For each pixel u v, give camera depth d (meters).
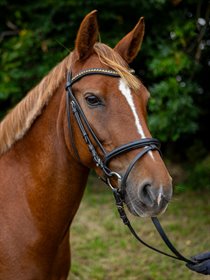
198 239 4.04
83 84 1.91
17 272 2.00
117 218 4.46
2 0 5.09
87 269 3.66
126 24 5.25
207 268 2.09
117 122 1.82
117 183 1.87
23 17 5.39
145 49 5.01
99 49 1.97
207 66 5.45
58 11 5.11
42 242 2.03
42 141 2.06
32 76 5.18
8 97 5.40
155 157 1.79
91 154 1.92
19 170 2.09
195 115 4.63
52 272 2.10
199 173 5.41
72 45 5.17
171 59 4.50
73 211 2.10
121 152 1.80
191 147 6.05
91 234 4.18
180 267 3.65
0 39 5.39
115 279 3.55
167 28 4.91
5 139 2.12
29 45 4.99
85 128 1.91
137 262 3.76
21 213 2.03
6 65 5.02
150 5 5.03
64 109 2.00
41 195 2.03
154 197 1.71
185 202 4.82
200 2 4.85
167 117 4.46
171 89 4.41
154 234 4.16
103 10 5.04
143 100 1.90
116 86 1.85
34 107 2.08
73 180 2.04
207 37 5.15
